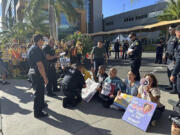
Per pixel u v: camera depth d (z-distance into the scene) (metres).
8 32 14.75
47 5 11.91
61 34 29.58
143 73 7.68
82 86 4.01
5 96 4.75
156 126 2.91
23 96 4.72
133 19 34.81
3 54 7.21
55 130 2.88
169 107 3.64
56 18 11.80
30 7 12.26
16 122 3.19
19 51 7.84
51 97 4.55
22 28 13.55
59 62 6.38
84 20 35.72
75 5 12.10
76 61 9.07
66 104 3.83
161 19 19.12
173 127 2.36
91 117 3.33
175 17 17.94
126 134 2.70
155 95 3.07
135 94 3.63
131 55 4.60
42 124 3.09
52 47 4.58
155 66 9.48
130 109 3.16
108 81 4.00
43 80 3.30
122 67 9.64
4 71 6.16
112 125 2.99
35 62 3.15
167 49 4.41
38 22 12.83
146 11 31.44
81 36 13.04
